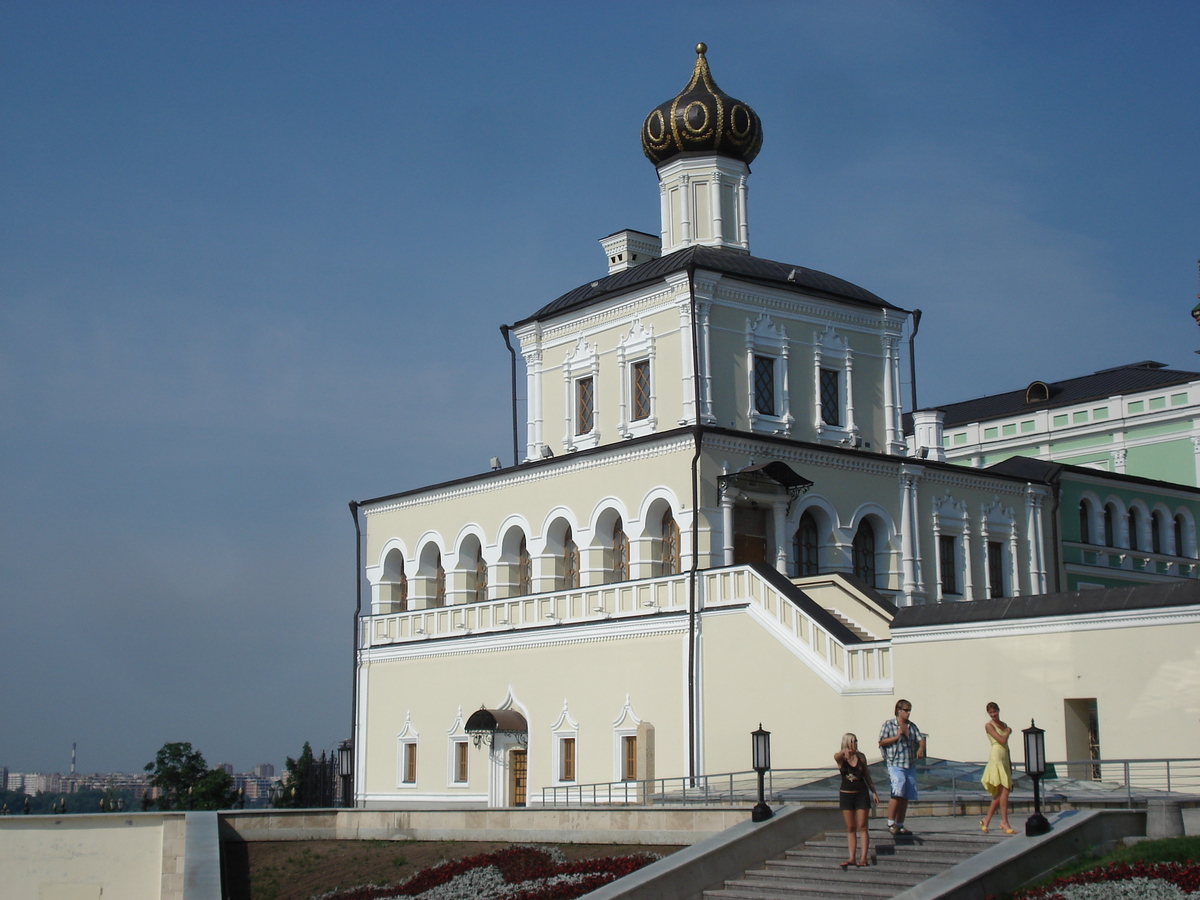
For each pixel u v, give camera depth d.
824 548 44.66
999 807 24.17
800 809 25.20
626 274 50.91
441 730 49.44
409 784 50.59
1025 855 21.23
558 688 44.97
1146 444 61.97
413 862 31.58
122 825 33.56
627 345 48.78
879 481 46.41
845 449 45.12
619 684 42.75
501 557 48.94
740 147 52.84
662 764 40.94
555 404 51.69
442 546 51.59
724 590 39.88
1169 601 30.17
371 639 53.47
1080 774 31.05
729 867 24.05
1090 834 22.25
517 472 48.41
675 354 46.94
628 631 42.62
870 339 51.28
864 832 23.05
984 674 32.88
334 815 35.16
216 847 31.73
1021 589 50.28
